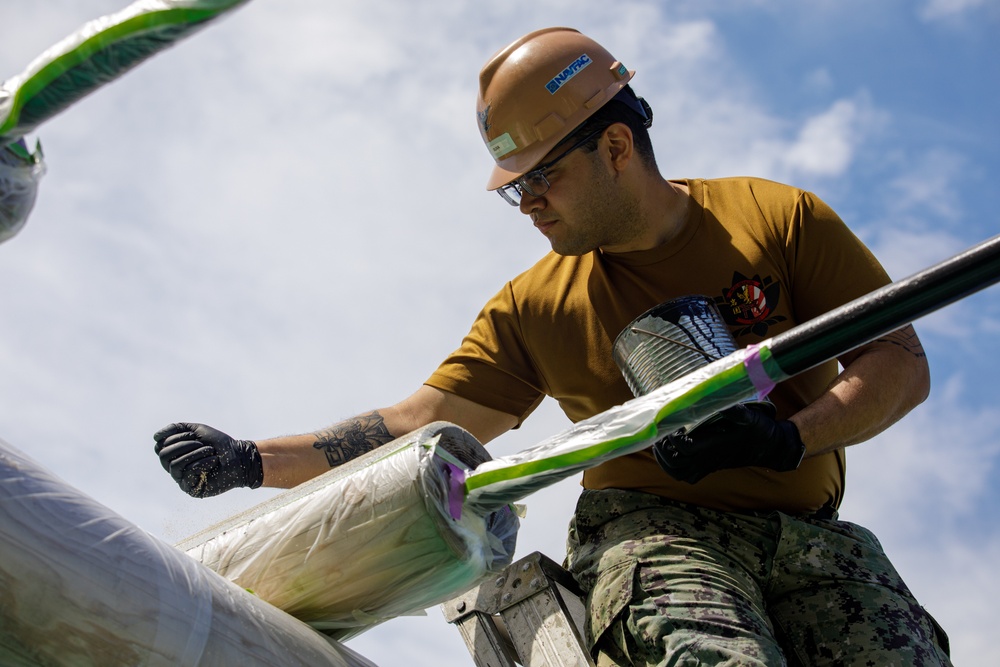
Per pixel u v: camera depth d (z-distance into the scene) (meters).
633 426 2.21
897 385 3.16
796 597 3.15
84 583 1.87
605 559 3.15
